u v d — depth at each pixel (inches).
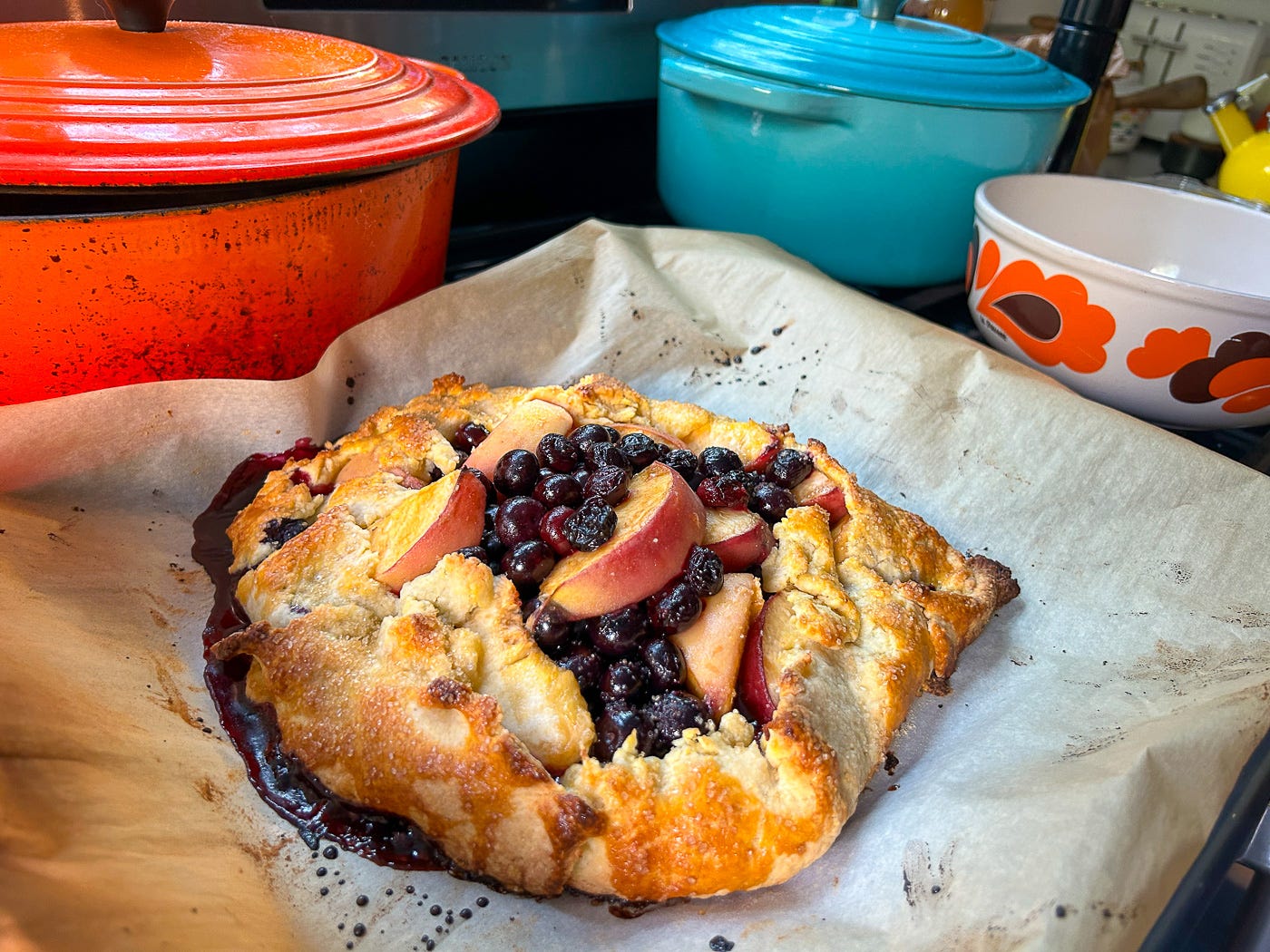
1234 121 23.1
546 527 12.3
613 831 10.5
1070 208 18.6
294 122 12.6
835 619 12.5
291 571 12.8
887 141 17.4
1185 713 11.3
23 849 8.8
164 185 11.2
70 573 12.6
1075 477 15.0
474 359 17.3
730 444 15.6
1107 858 9.4
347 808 11.0
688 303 18.7
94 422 13.6
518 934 10.1
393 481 14.3
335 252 14.4
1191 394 15.7
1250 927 9.6
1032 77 17.8
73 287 12.6
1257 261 17.9
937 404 16.3
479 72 19.4
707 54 17.7
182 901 9.2
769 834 10.6
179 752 10.9
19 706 9.9
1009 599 14.0
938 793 11.0
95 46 12.7
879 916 10.0
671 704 11.4
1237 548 13.7
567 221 22.6
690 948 9.9
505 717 11.1
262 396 14.6
